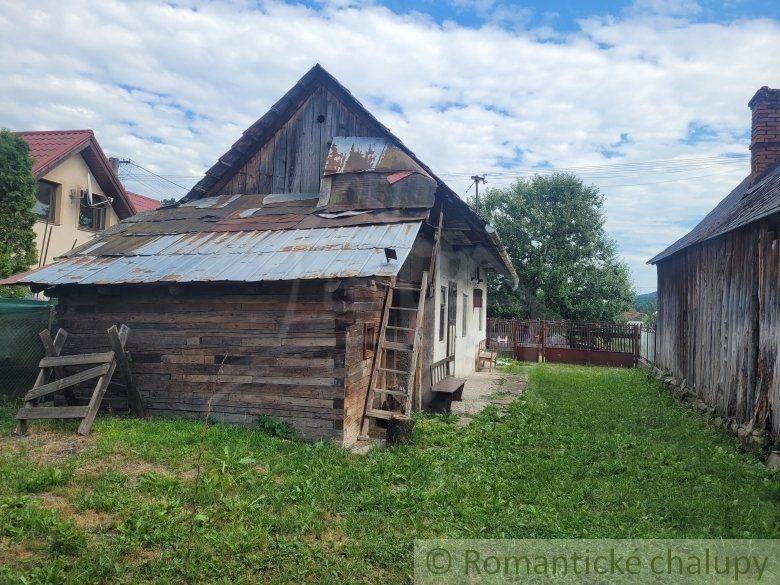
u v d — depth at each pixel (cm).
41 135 1745
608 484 630
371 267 738
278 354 807
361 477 616
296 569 413
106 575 392
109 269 866
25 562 403
